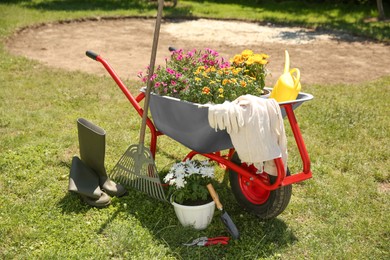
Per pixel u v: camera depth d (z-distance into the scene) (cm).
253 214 369
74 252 308
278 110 307
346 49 1078
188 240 330
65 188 396
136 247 317
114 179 407
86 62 893
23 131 519
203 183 353
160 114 357
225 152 486
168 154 474
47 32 1189
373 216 365
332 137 523
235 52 1034
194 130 329
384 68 895
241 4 1839
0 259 301
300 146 322
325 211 371
